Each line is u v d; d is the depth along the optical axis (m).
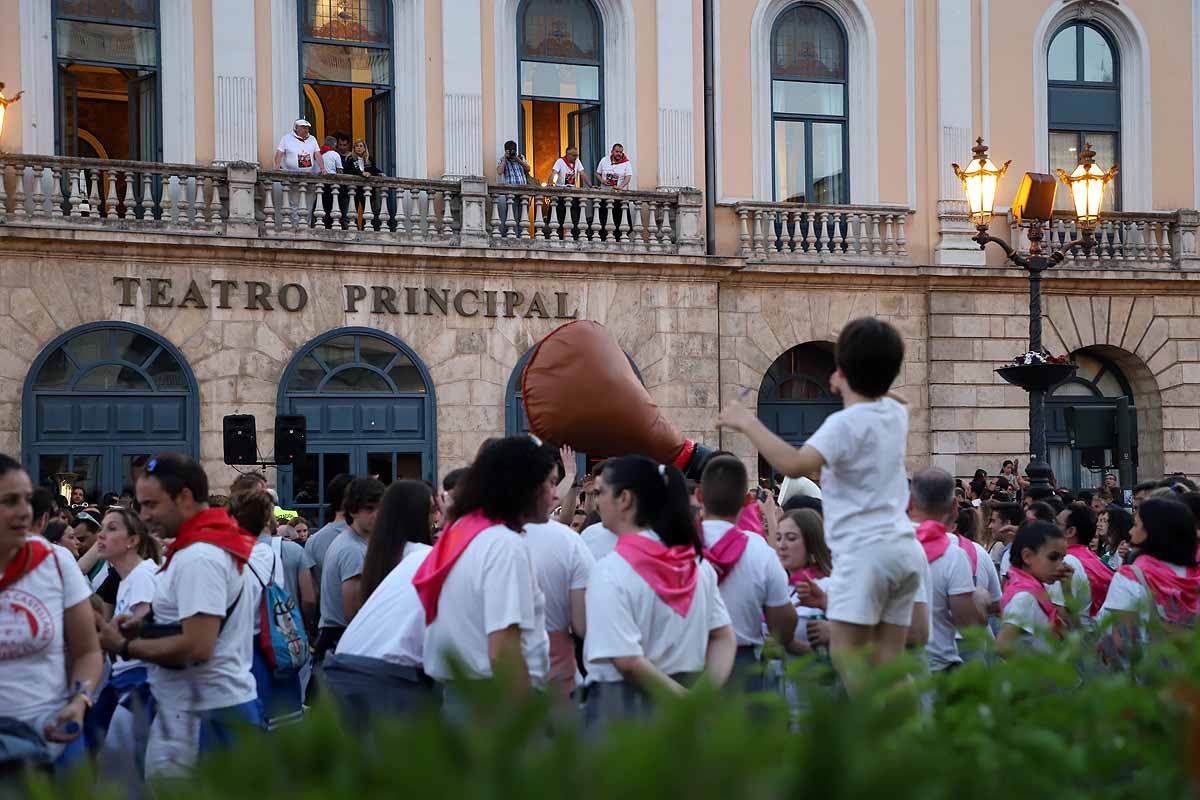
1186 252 26.78
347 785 2.17
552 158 24.41
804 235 25.56
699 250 23.92
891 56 26.05
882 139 25.95
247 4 22.38
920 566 5.79
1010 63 26.59
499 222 23.11
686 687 5.85
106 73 21.92
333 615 9.59
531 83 24.27
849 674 3.71
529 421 8.39
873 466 5.70
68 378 20.89
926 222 26.09
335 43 23.19
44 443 20.72
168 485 6.75
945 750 3.17
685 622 6.07
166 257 21.28
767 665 4.70
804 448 5.70
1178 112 27.47
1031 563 8.34
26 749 5.49
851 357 5.75
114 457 21.05
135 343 21.20
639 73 24.56
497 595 5.77
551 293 23.30
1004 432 26.03
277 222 21.91
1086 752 3.27
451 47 23.55
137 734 4.22
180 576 6.66
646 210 23.88
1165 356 26.83
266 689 7.74
